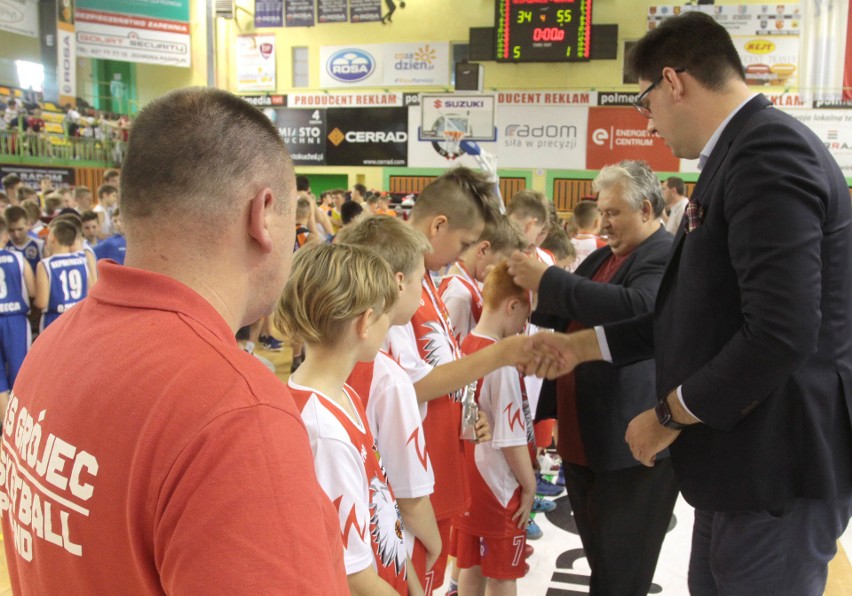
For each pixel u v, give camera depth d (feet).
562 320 6.78
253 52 47.34
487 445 6.43
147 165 2.14
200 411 1.85
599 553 6.17
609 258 7.06
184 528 1.75
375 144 46.55
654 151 42.50
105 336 2.09
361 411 4.12
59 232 14.28
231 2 46.21
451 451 5.37
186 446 1.81
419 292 4.80
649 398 6.06
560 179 43.75
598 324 5.85
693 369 4.30
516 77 43.91
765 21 39.83
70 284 14.35
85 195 24.57
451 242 5.70
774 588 4.24
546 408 6.96
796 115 39.83
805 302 3.65
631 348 5.51
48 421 2.09
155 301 2.08
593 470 6.12
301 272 3.80
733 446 4.17
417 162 46.16
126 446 1.89
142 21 46.11
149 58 46.52
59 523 2.02
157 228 2.15
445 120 36.94
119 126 45.88
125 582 1.92
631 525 6.05
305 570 1.81
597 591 6.21
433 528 4.65
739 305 4.17
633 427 4.61
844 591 8.16
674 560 8.75
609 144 42.98
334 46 46.47
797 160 3.79
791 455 4.06
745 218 3.84
